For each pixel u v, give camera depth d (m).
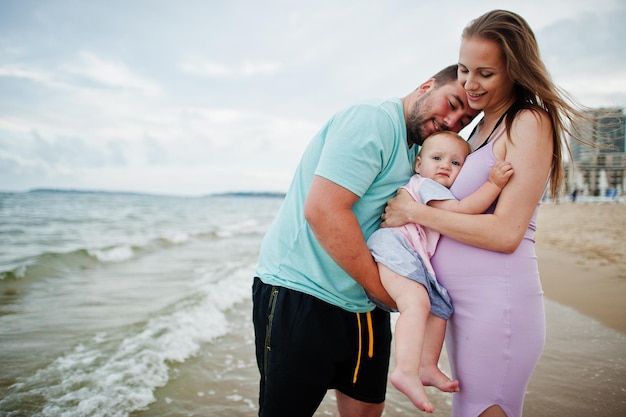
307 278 1.96
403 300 1.91
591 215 29.48
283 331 1.93
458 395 1.96
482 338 1.86
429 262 2.02
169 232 18.39
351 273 1.86
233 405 3.43
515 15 1.91
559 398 3.42
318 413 3.33
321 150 2.02
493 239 1.83
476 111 2.11
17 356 4.16
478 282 1.90
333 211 1.80
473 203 1.91
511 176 1.85
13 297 6.59
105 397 3.42
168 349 4.43
